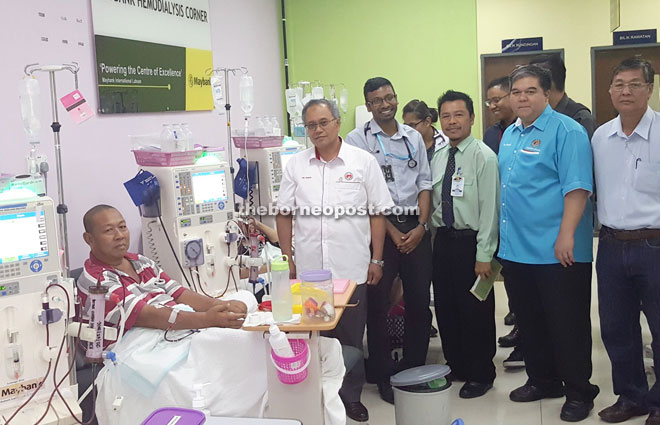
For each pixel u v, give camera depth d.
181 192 3.10
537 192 3.13
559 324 3.17
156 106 4.16
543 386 3.51
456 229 3.54
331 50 7.07
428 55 6.97
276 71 6.77
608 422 3.19
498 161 3.38
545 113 3.11
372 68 7.04
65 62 3.29
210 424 1.52
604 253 3.07
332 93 5.61
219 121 5.16
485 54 7.01
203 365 2.51
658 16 6.83
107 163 3.64
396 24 6.96
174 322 2.60
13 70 2.93
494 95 4.03
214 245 3.24
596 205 3.27
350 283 2.71
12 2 2.93
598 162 3.04
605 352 4.18
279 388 2.38
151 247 3.21
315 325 2.25
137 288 2.78
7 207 2.13
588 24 6.91
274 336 2.22
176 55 4.44
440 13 6.91
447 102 3.47
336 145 3.21
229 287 3.31
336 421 2.37
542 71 3.07
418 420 3.01
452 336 3.79
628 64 2.83
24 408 2.17
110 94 3.66
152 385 2.46
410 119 4.48
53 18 3.20
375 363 3.68
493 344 3.64
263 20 6.32
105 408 2.55
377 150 3.64
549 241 3.13
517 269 3.29
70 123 3.33
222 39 5.26
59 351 2.23
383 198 3.26
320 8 7.03
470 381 3.65
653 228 2.89
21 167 2.97
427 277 3.68
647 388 3.23
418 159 3.67
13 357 2.14
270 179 4.14
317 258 3.21
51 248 2.22
